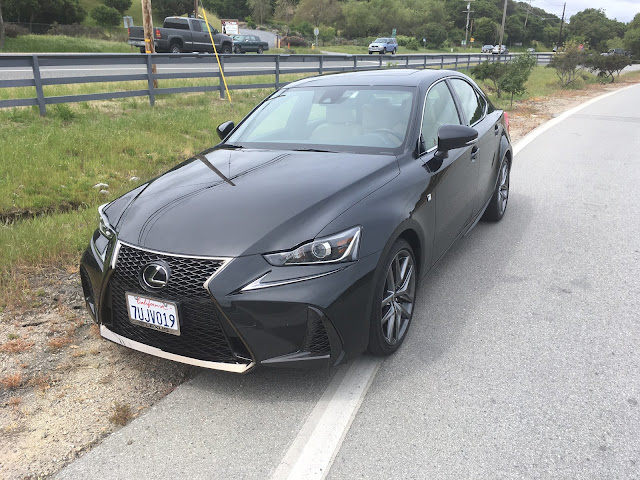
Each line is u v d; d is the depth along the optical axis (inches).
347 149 142.0
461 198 162.2
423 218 129.9
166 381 116.6
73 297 153.3
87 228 194.1
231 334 101.4
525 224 225.0
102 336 118.1
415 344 131.0
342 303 102.9
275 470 91.1
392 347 123.3
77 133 320.5
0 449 96.2
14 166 253.4
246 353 104.0
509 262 183.5
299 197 112.5
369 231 109.7
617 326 139.8
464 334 135.8
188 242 103.6
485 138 186.4
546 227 221.0
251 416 105.0
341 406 107.6
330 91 165.9
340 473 90.3
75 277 165.5
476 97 203.8
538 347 129.6
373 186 120.8
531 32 5703.7
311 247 102.1
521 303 153.0
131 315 108.9
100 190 249.3
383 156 135.9
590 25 6043.3
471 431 100.2
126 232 111.4
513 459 93.0
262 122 164.2
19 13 2513.5
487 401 109.0
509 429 100.7
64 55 368.8
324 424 102.3
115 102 455.2
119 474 90.5
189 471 91.0
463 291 160.7
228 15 4758.9
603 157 365.1
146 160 301.3
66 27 2149.4
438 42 4005.9
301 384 115.0
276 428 101.4
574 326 139.8
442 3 5221.5
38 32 2220.7
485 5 6067.9
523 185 291.3
